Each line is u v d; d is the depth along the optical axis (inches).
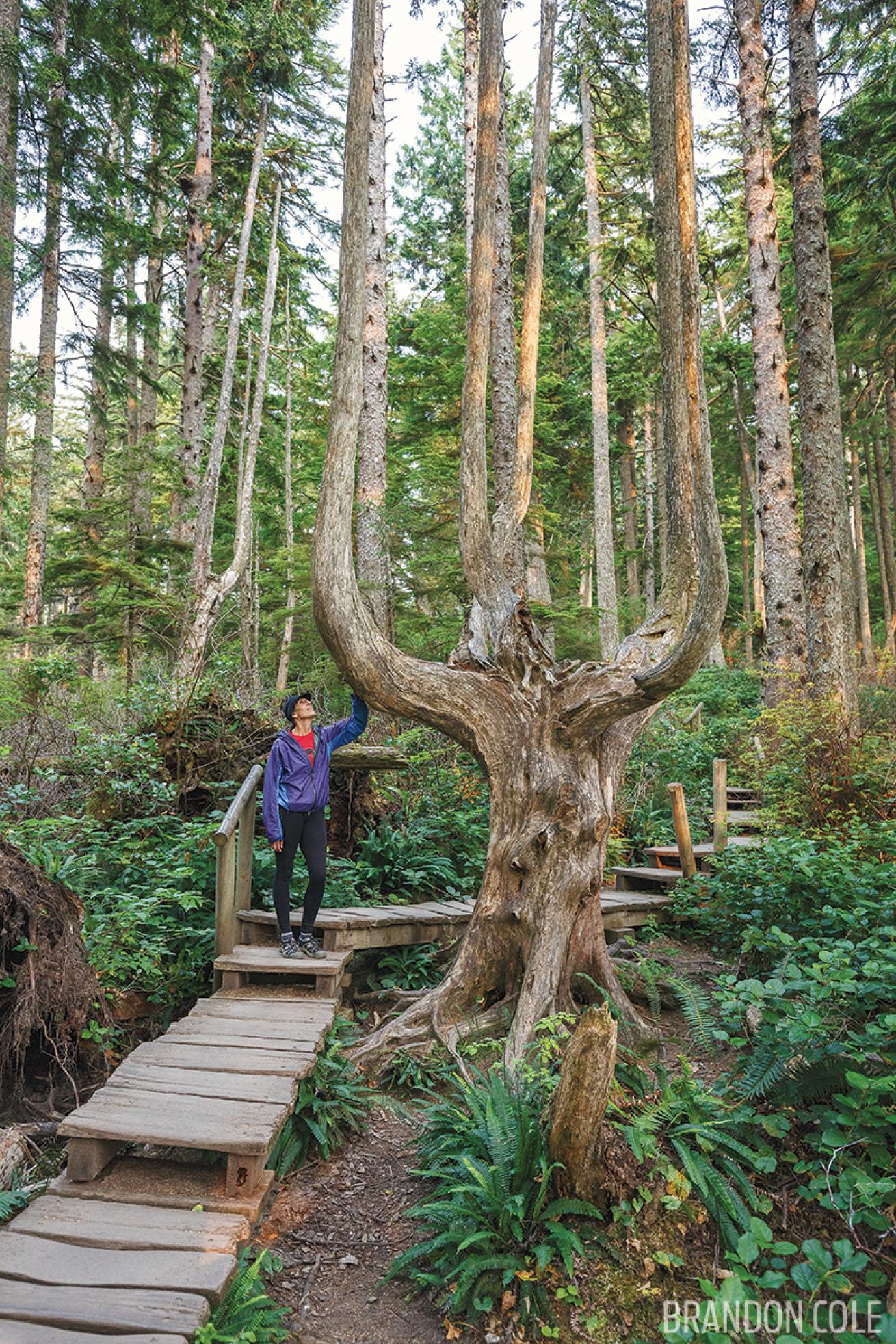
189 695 300.2
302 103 637.3
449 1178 134.8
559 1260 121.6
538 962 185.8
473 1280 117.8
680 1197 129.0
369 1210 141.6
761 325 544.7
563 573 794.8
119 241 561.0
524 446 241.9
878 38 583.2
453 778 331.0
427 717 202.2
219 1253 110.0
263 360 575.2
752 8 558.6
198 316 605.9
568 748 203.8
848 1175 124.8
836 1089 141.6
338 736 215.5
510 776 200.5
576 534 1079.6
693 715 516.1
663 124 208.2
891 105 551.8
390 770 302.7
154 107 534.9
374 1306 120.5
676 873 282.5
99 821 267.6
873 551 1299.2
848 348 711.1
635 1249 123.3
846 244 652.7
